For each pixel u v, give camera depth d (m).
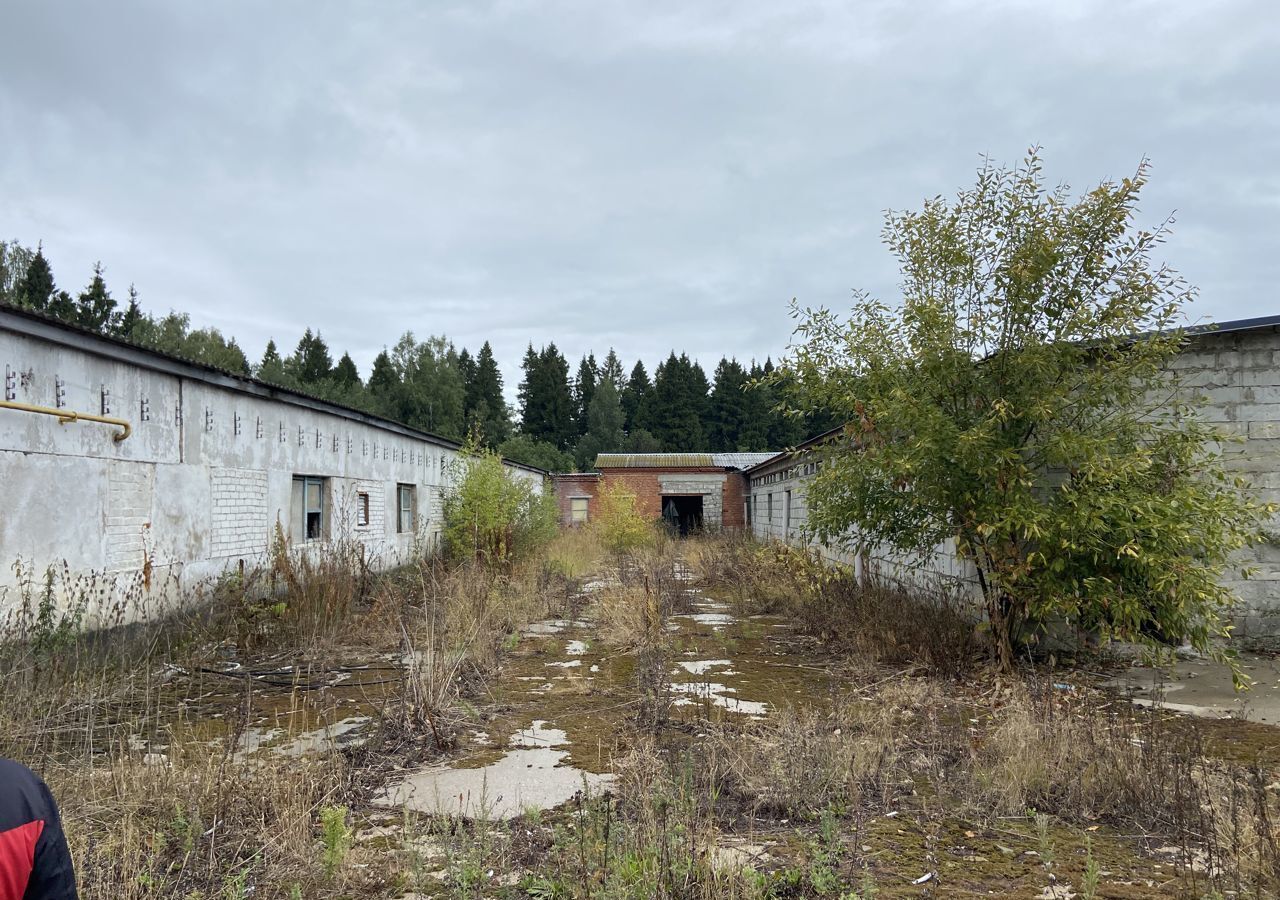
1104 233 7.24
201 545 9.72
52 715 5.39
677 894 3.09
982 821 4.02
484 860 3.45
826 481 8.33
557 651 8.86
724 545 21.36
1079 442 6.90
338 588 9.95
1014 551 7.34
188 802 3.92
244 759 4.69
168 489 9.05
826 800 4.22
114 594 7.88
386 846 3.74
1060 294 7.42
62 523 7.34
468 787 4.54
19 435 6.85
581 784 4.58
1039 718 5.17
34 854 1.50
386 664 7.82
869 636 8.43
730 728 5.50
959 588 9.35
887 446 7.71
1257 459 8.80
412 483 18.09
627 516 23.08
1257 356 8.85
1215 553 6.99
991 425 7.20
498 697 6.62
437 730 5.25
